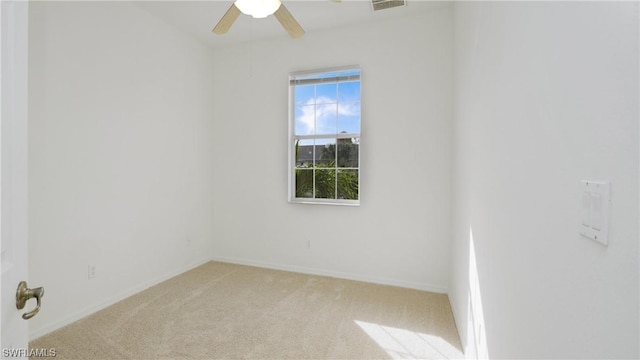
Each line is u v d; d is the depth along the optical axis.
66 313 2.28
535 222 0.83
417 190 3.06
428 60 3.00
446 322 2.34
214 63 3.80
